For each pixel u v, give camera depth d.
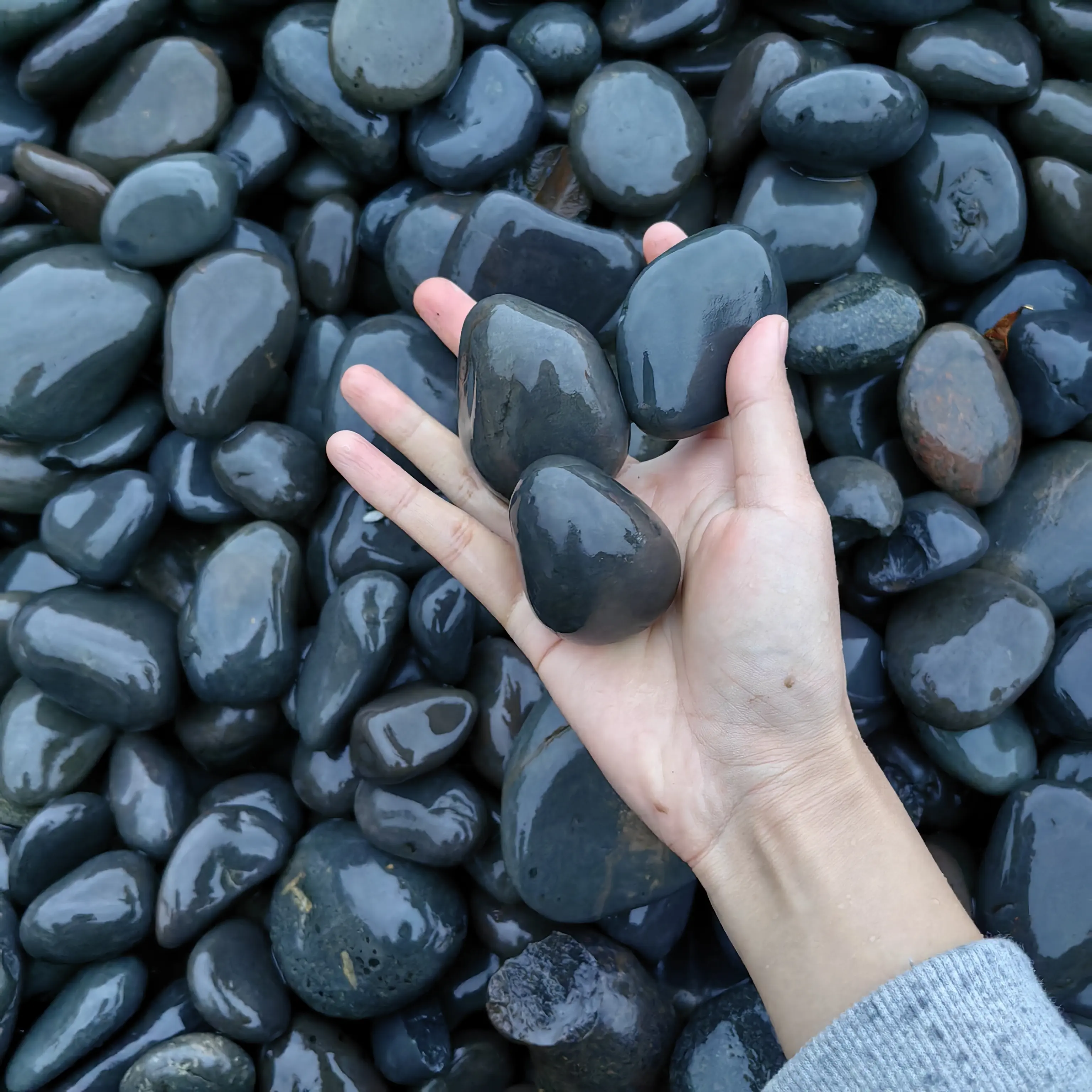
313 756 0.43
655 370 0.37
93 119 0.49
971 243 0.46
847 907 0.33
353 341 0.45
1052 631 0.42
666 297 0.37
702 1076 0.39
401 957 0.41
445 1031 0.42
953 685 0.42
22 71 0.48
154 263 0.47
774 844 0.35
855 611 0.45
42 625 0.43
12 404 0.45
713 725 0.36
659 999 0.41
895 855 0.34
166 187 0.45
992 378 0.44
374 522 0.45
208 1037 0.40
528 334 0.37
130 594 0.46
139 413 0.47
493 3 0.50
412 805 0.41
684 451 0.39
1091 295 0.47
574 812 0.40
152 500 0.45
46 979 0.43
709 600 0.35
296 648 0.44
